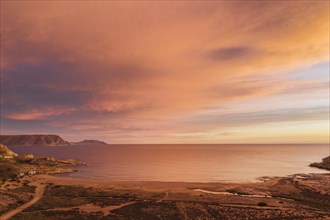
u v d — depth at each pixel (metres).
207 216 45.97
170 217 45.38
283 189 72.19
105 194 65.44
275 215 46.31
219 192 70.00
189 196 62.91
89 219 43.69
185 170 127.62
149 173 117.25
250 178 100.62
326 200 59.62
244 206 53.00
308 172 116.62
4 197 56.09
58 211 48.25
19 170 98.25
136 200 58.78
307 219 44.00
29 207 50.88
